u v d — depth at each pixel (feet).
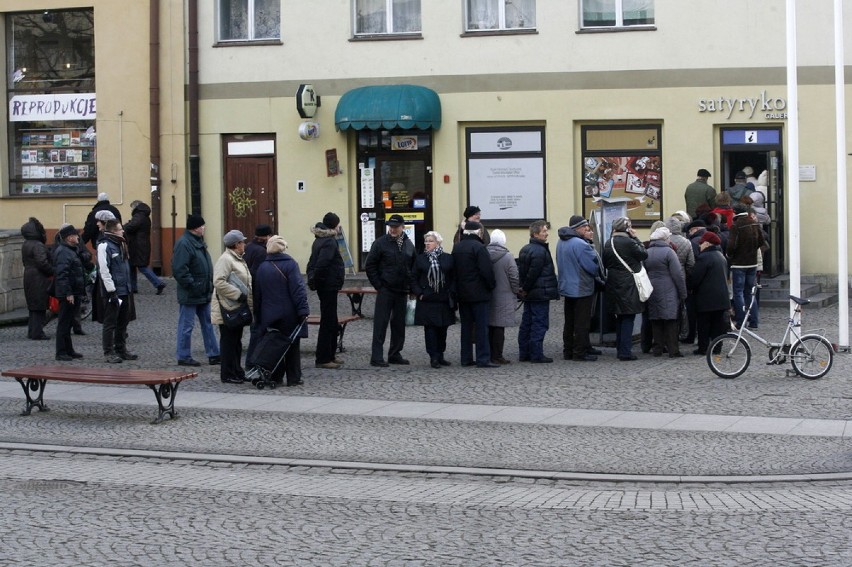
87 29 95.81
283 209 90.27
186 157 92.22
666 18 83.56
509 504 32.65
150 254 88.12
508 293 57.26
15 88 97.40
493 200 87.10
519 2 86.43
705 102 83.25
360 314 73.20
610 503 32.73
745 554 27.09
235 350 53.16
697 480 35.14
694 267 59.26
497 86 86.12
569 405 47.14
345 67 88.63
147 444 41.16
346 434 42.47
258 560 27.07
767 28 82.17
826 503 32.27
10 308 76.43
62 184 97.14
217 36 91.25
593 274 57.47
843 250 60.08
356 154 89.20
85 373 45.57
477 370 55.98
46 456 39.99
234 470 37.70
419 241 88.43
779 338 63.00
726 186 83.97
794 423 42.91
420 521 30.73
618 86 84.43
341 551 27.78
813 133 82.17
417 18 88.33
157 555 27.50
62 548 28.14
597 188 85.66
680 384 51.37
